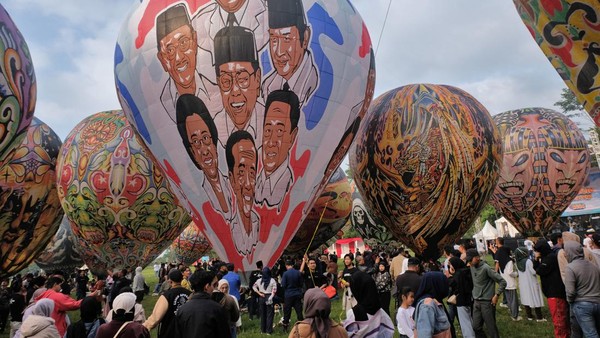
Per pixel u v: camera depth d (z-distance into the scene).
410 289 6.82
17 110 11.49
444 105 16.47
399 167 16.20
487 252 35.12
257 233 13.42
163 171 14.44
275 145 13.12
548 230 24.95
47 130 23.39
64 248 33.59
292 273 11.70
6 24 11.36
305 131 13.44
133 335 4.99
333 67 13.83
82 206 21.08
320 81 13.54
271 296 11.73
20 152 21.28
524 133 24.55
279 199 13.41
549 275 8.27
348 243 57.75
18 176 20.94
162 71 13.48
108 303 13.12
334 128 14.08
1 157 11.67
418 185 15.99
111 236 21.52
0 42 10.97
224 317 5.18
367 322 5.39
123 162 21.16
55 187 22.95
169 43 13.34
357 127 15.14
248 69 12.83
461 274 8.32
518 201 24.66
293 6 13.48
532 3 7.89
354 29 14.93
